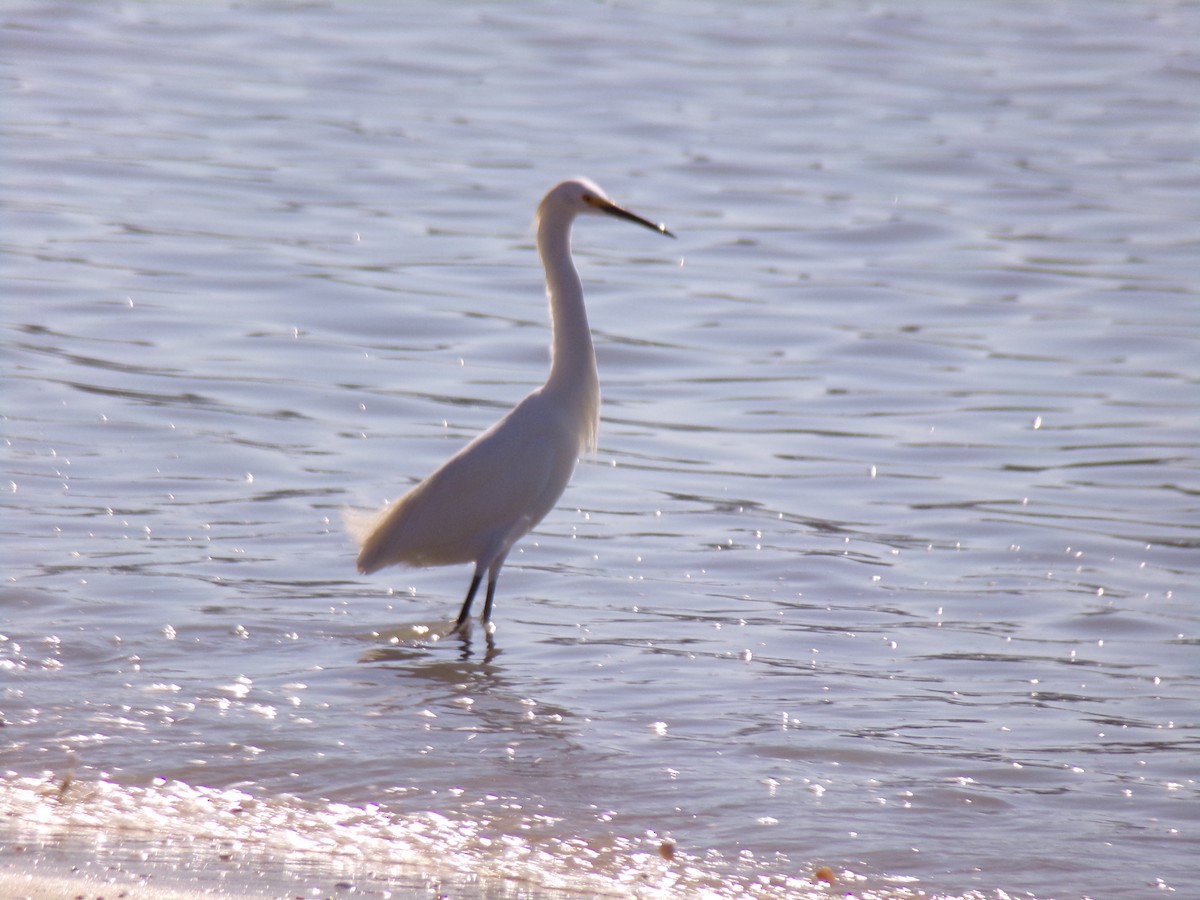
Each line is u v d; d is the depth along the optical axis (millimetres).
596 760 8242
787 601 11281
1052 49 36594
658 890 6668
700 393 17031
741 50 35406
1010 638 10578
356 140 27406
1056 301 20672
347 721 8758
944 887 6809
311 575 11633
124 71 30938
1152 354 18469
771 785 7941
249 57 32656
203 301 19391
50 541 11930
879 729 8836
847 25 38000
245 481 13688
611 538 12711
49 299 18953
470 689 9375
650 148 27969
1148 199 25875
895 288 21203
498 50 34344
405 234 22719
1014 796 7887
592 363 11695
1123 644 10492
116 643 9961
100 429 14812
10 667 9406
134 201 23453
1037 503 13672
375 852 6977
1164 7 41031
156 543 12070
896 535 12859
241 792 7695
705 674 9750
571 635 10516
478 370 17484
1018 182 26781
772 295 20797
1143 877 6945
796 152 28172
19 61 31062
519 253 22141
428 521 10891
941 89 32938
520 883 6668
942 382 17453
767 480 14305
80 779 7777
